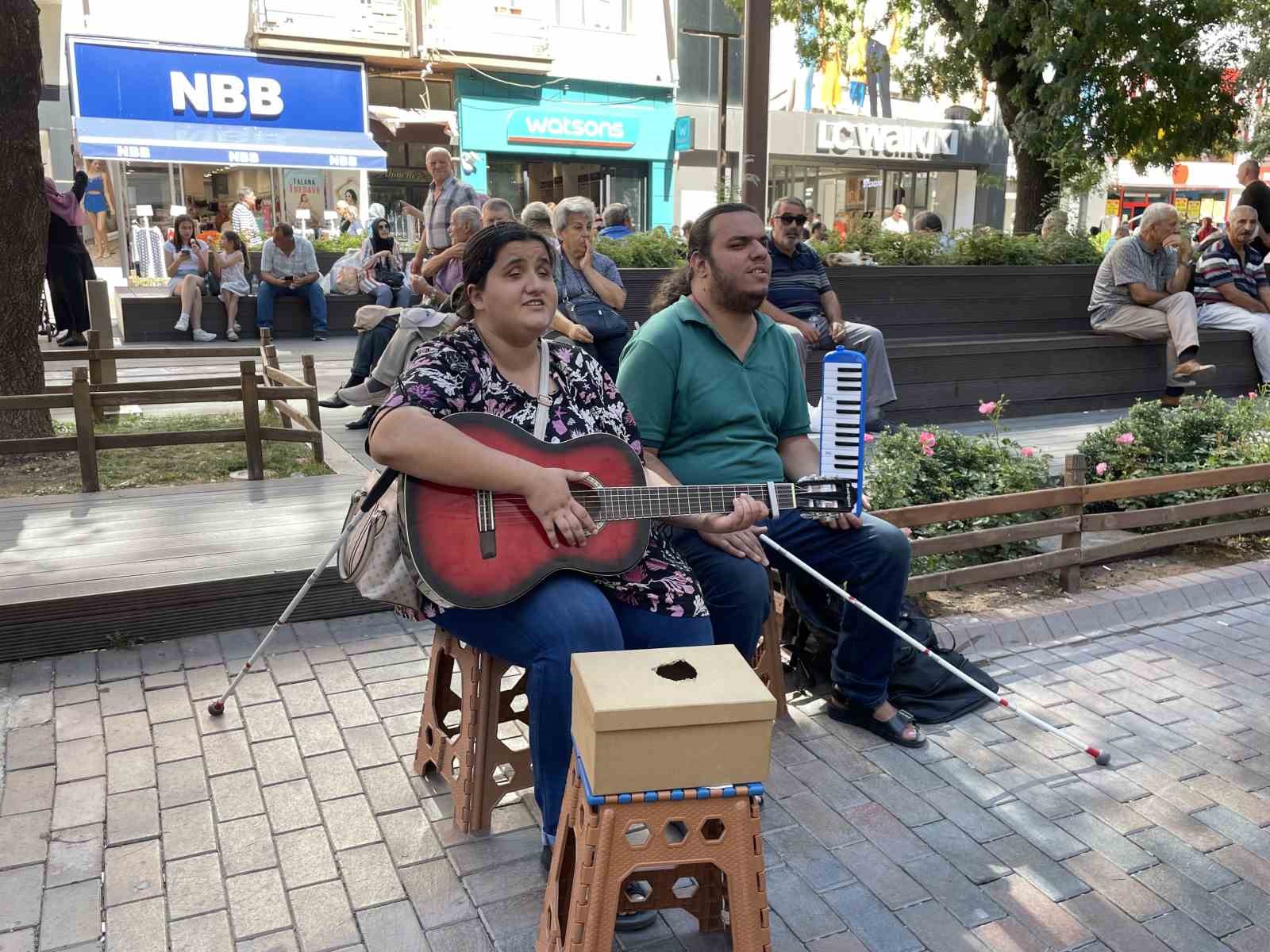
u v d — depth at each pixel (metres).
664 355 3.11
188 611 3.84
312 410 5.88
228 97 15.95
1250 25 11.60
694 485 2.89
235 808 2.81
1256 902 2.50
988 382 8.02
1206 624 4.27
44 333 10.84
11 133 5.65
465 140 17.66
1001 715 3.45
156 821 2.74
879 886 2.55
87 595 3.69
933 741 3.27
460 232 6.16
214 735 3.19
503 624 2.44
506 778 3.00
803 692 3.61
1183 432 5.41
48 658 3.68
